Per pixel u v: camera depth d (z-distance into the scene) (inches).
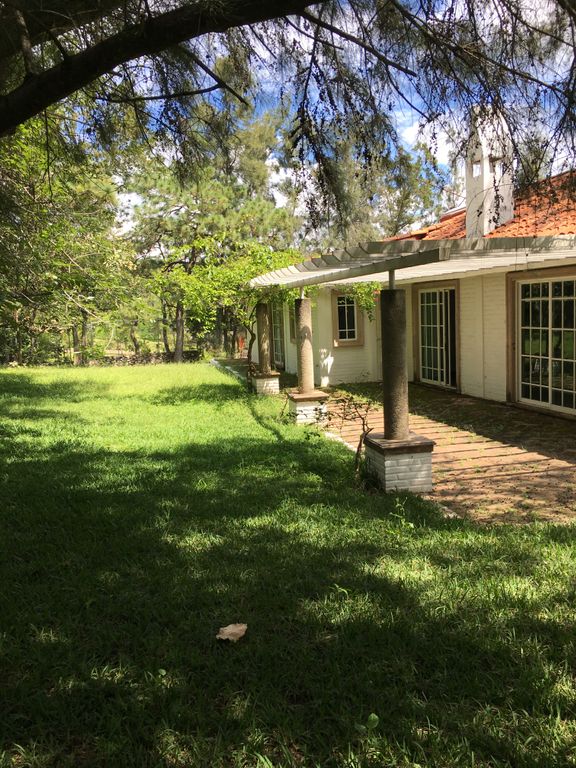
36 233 290.8
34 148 251.8
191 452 290.8
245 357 1016.9
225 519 185.8
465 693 95.3
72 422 387.5
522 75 117.0
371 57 129.0
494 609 123.3
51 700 94.8
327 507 201.3
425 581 138.6
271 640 112.2
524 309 411.2
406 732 86.0
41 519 183.8
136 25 105.2
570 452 291.3
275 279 366.6
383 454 228.4
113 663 105.8
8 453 285.4
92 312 338.6
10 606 126.4
